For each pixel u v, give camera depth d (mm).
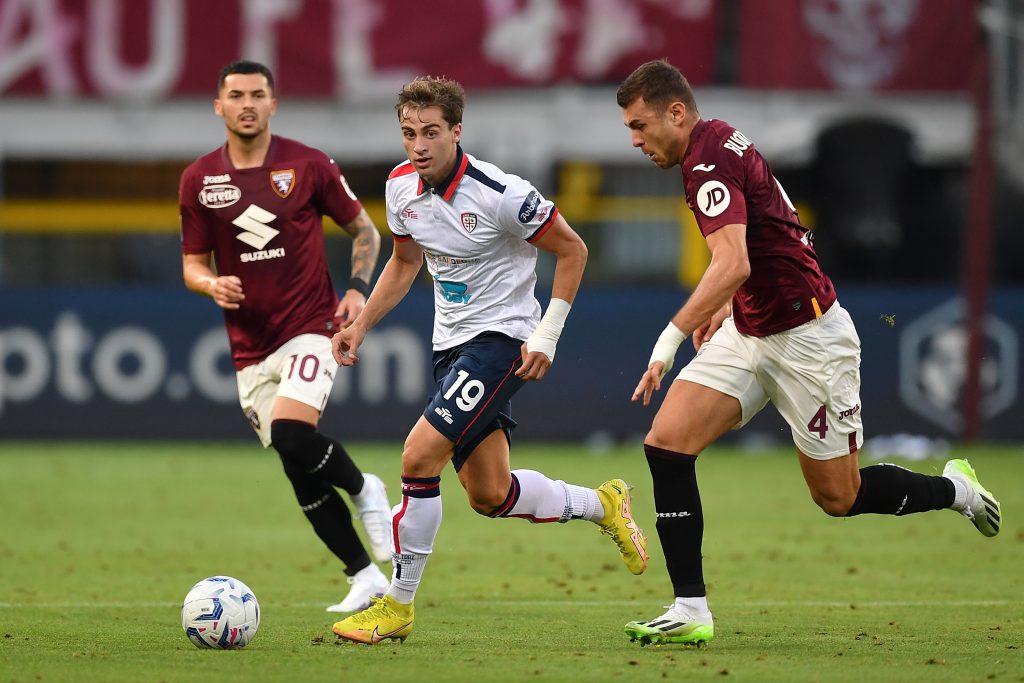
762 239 18859
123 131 62031
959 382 55000
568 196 61312
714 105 60031
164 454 53062
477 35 60031
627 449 54125
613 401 55562
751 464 50281
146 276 61094
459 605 23516
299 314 23703
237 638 18562
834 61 59531
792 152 59781
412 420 55156
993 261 61688
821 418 19438
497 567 28641
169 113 61906
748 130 60062
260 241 23594
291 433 22562
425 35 59969
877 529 34438
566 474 44719
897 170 59500
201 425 55938
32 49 60250
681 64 59812
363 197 63344
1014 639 19641
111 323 55812
